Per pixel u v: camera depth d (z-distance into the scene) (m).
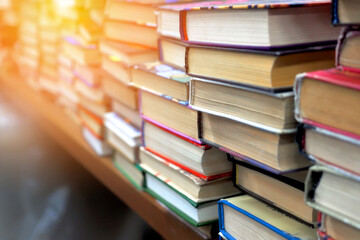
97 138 1.20
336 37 0.60
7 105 2.46
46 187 1.77
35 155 2.00
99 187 1.71
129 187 1.01
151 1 0.95
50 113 1.63
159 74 0.78
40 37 1.73
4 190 1.76
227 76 0.62
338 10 0.49
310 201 0.53
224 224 0.71
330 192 0.50
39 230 1.52
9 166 1.91
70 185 1.76
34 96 1.88
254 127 0.60
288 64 0.56
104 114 1.18
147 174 0.92
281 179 0.61
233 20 0.60
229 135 0.65
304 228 0.59
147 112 0.88
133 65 0.91
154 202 0.91
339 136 0.47
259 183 0.67
